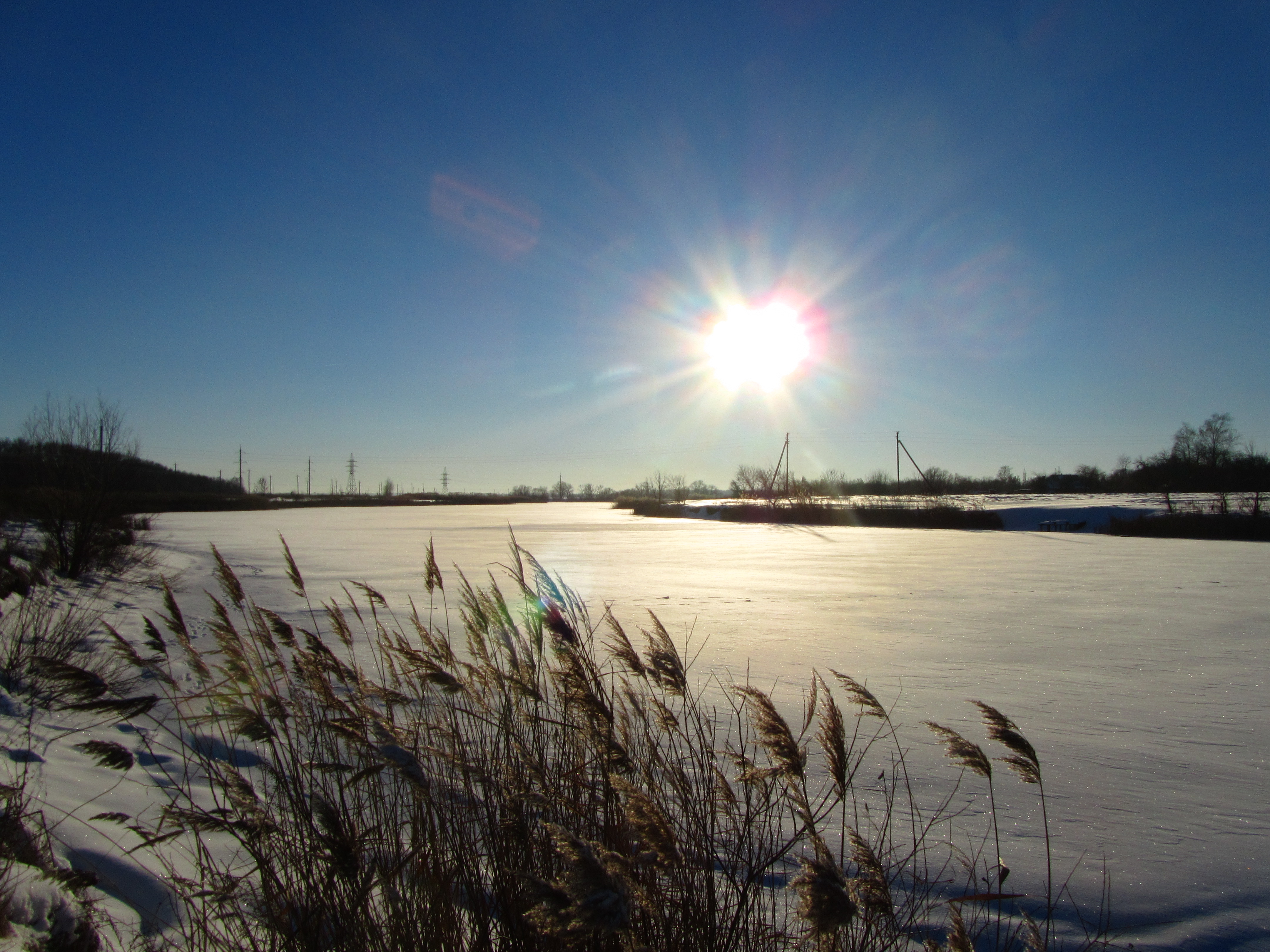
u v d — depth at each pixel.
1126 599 14.30
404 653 3.37
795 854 3.38
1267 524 33.16
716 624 11.55
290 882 2.43
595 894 1.61
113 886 2.85
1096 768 5.19
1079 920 3.18
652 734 3.77
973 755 2.54
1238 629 11.00
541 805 2.27
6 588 9.48
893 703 7.01
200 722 3.09
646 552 26.53
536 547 28.69
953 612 12.76
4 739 4.50
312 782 2.80
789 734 2.26
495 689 3.27
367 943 2.25
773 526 47.28
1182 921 3.17
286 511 74.19
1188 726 6.24
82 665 6.63
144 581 15.45
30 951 2.25
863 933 2.57
